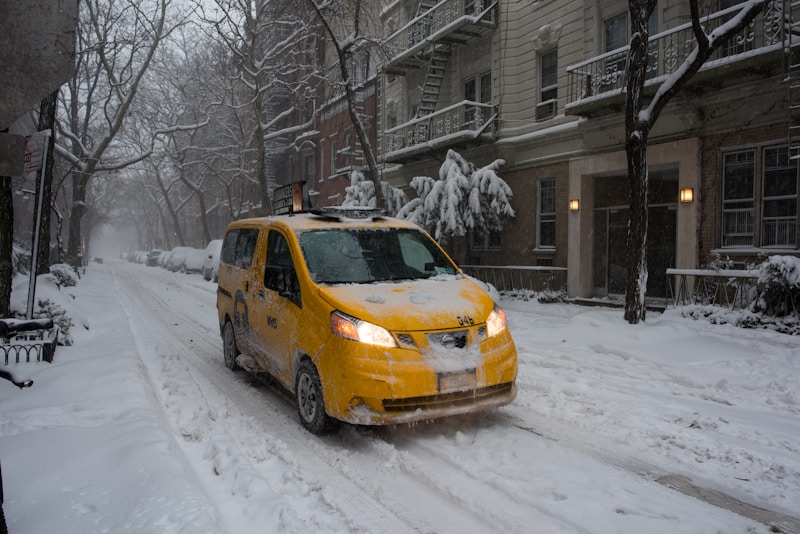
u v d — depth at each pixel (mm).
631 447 4500
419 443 4609
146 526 2797
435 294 5078
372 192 17938
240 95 38938
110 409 5047
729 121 11297
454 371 4484
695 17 8547
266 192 24797
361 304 4699
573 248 14984
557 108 15461
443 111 17750
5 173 2570
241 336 7023
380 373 4348
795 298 9234
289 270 5535
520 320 11562
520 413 5422
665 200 14297
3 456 3893
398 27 22578
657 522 3268
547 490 3689
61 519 2975
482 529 3283
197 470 4070
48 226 15531
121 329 10820
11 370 5438
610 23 14180
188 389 6414
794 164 10570
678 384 6598
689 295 11570
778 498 3607
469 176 16141
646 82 11609
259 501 3488
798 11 10555
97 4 24797
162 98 41812
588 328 9570
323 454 4508
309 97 27828
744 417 5340
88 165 27453
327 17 21688
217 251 28578
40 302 9234
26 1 2529
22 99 2541
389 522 3379
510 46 16844
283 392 6457
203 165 46062
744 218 11375
